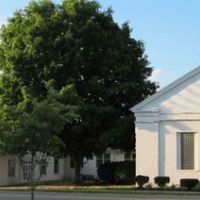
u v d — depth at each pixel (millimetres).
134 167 43594
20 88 43125
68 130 42531
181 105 38312
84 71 43344
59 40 42250
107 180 45469
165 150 38500
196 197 31156
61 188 39125
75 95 40531
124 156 55250
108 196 31797
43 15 43781
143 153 39094
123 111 44406
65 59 42125
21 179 49844
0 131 20609
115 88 42500
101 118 42344
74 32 42844
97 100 43250
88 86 42500
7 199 28844
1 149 20812
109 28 44125
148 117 39156
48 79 42406
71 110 22594
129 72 43562
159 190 35938
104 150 44906
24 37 43062
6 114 22344
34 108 21266
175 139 38250
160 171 38500
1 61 44719
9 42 44781
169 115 38594
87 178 52000
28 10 44625
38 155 24797
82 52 42531
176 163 38031
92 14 44031
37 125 20656
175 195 32531
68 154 45344
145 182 37625
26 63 43031
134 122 41438
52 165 54781
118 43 43781
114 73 43094
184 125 38125
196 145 37656
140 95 44312
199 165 37344
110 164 45625
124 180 44031
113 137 41344
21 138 20734
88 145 43719
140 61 45000
